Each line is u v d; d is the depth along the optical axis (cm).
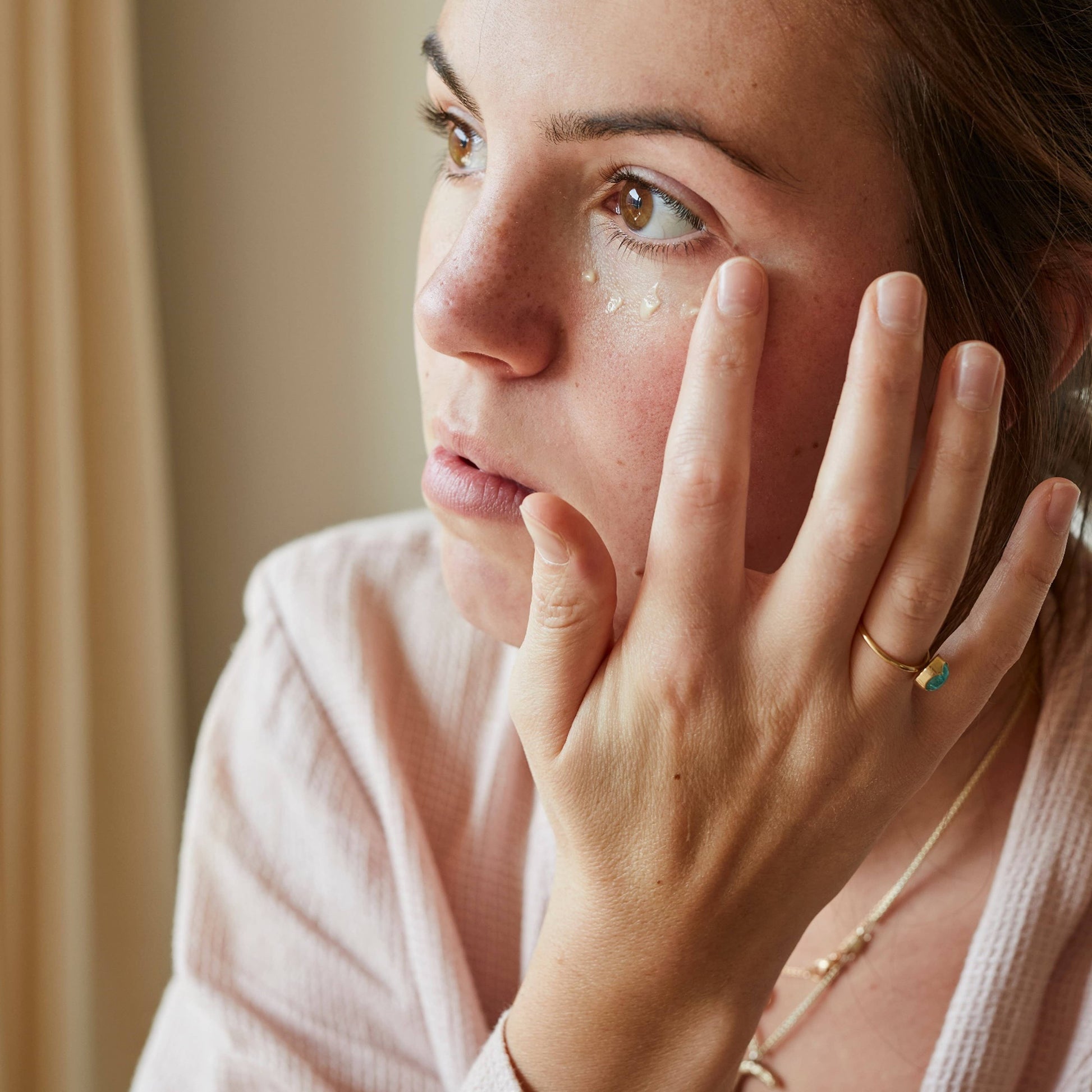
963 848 76
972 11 56
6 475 152
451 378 64
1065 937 71
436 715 99
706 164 54
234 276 173
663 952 62
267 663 102
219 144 168
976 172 60
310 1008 93
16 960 162
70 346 155
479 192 67
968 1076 69
